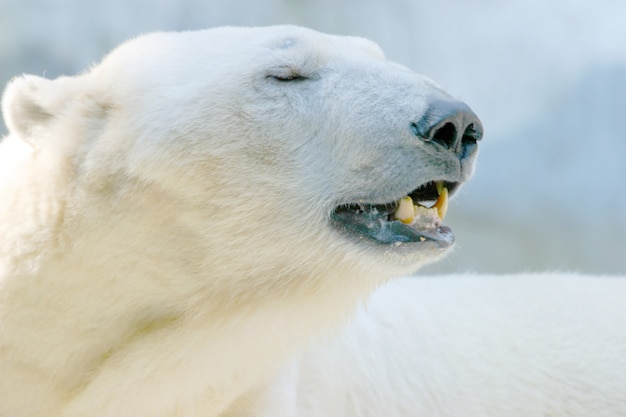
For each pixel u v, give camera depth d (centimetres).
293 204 859
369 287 915
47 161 861
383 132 830
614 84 3306
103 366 864
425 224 850
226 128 860
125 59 915
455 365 1177
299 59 882
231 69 880
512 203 3148
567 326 1253
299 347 928
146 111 866
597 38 3397
